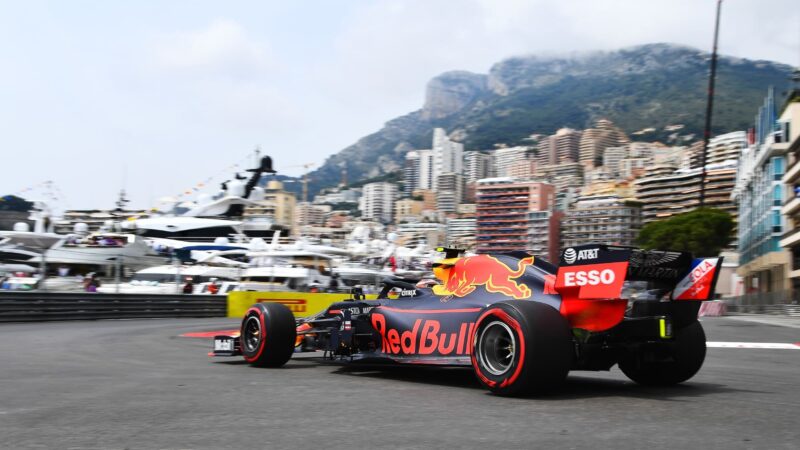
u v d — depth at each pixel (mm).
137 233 44531
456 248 5965
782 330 18641
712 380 6023
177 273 23859
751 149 68688
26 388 5246
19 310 15953
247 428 3650
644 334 4770
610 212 170750
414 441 3307
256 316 6754
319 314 6844
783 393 5090
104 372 6387
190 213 47844
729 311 46219
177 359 7773
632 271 4832
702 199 47438
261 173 50312
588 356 4922
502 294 5207
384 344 5887
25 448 3193
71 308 17422
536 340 4488
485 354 4840
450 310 5430
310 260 31375
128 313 19281
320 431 3562
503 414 4031
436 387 5309
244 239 45500
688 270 5031
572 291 4742
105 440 3361
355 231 46812
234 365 7062
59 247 32844
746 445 3189
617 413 4055
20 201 56031
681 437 3367
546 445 3201
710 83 47281
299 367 6832
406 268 38812
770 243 54438
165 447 3203
